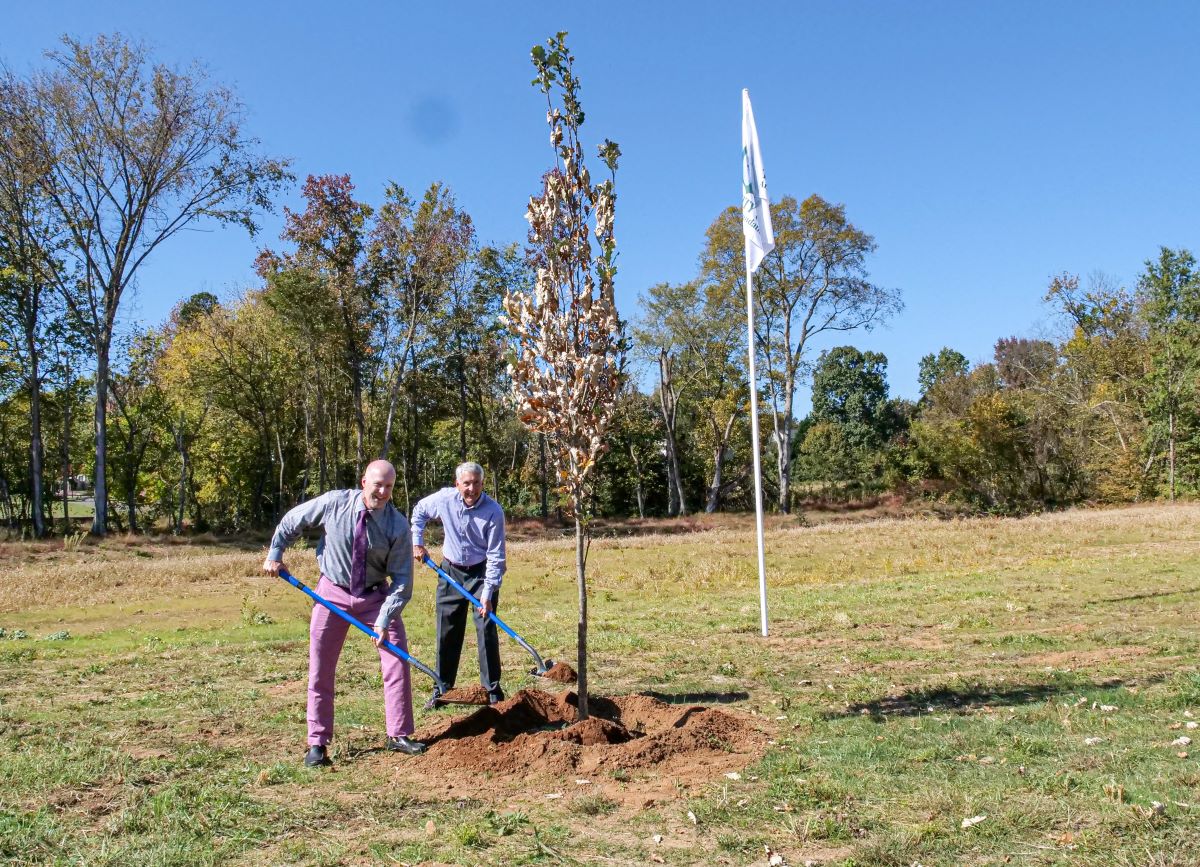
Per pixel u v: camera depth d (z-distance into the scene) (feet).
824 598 41.88
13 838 12.28
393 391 133.90
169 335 161.89
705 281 160.76
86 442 147.74
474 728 18.66
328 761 16.49
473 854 11.84
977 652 26.63
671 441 170.19
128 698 22.57
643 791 14.33
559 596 48.70
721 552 76.28
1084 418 148.15
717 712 18.44
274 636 34.47
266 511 171.94
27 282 114.01
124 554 97.55
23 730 18.99
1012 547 68.59
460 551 22.13
